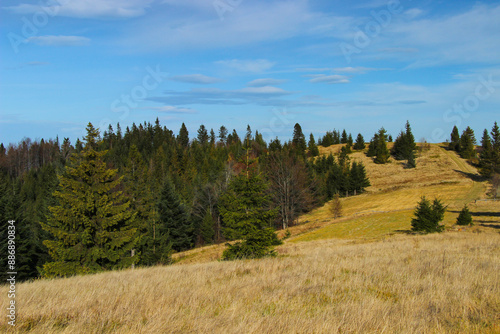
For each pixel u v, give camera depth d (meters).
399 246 19.28
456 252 14.38
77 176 22.69
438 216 32.16
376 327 5.25
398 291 7.59
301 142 130.25
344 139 167.38
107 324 5.90
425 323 5.48
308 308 6.66
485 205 55.47
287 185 57.56
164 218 46.59
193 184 71.62
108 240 22.72
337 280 9.19
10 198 32.59
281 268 11.87
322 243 33.09
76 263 21.73
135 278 11.31
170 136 144.50
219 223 54.94
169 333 5.25
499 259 11.30
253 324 5.37
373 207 65.56
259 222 19.00
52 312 6.70
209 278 10.46
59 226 22.34
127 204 23.48
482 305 6.31
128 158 82.00
